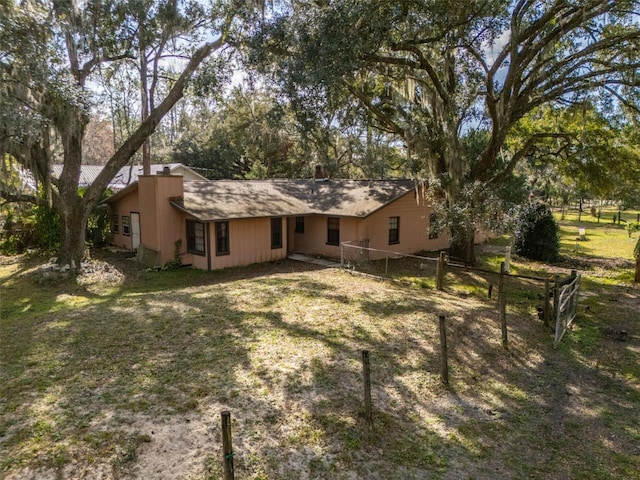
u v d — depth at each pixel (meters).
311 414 5.00
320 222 17.55
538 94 13.34
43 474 3.72
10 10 9.77
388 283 12.40
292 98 9.80
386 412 5.20
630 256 18.89
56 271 13.09
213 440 4.36
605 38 12.05
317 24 8.88
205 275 14.13
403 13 9.84
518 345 7.62
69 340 7.00
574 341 8.00
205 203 15.41
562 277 13.99
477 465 4.34
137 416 4.70
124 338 7.12
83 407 4.84
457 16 10.41
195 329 7.63
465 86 14.73
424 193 14.98
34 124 10.35
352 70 9.85
